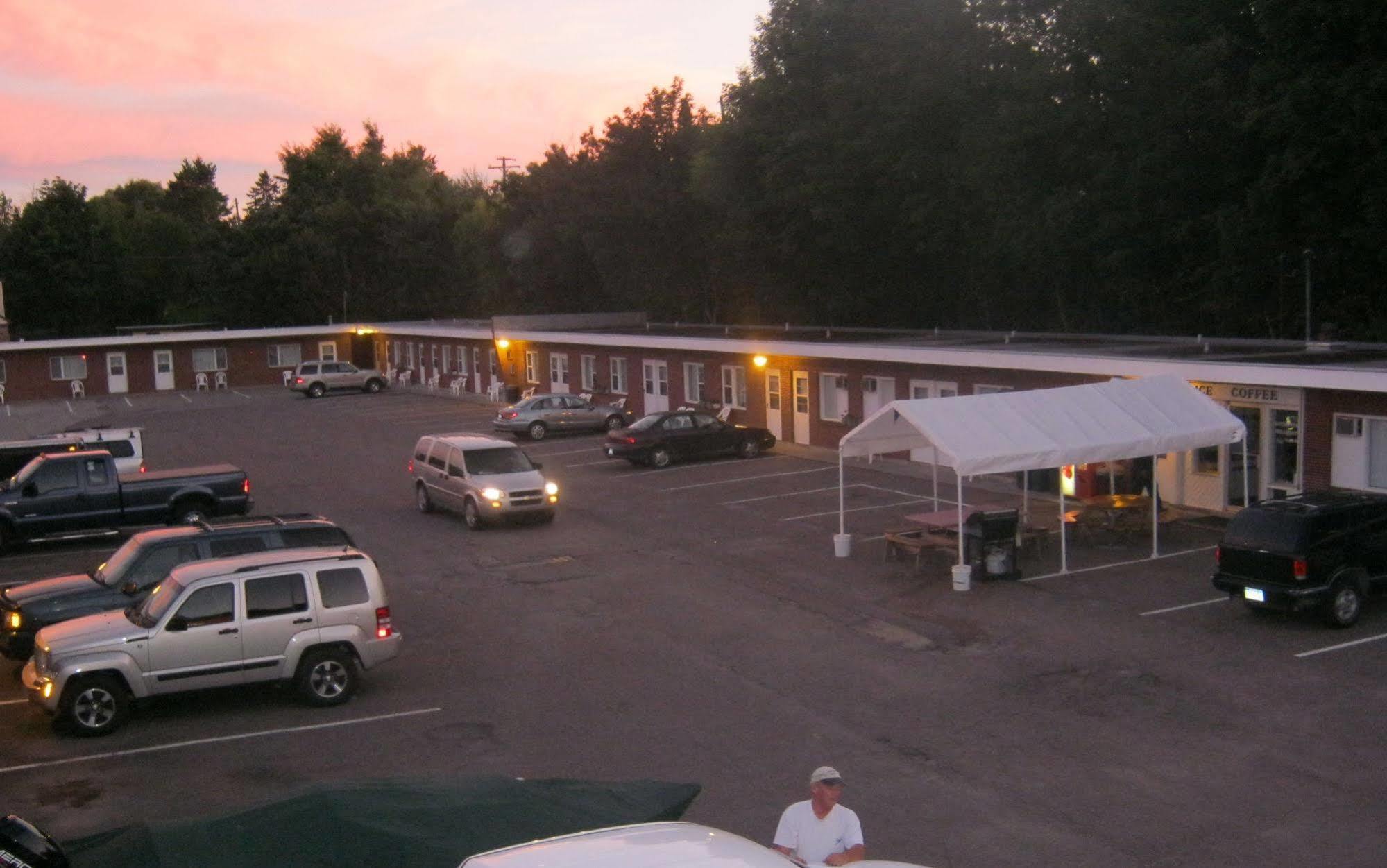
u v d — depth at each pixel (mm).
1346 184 28688
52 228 82562
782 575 19703
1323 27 28016
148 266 90688
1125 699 13266
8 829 5977
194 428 46688
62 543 24672
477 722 13227
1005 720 12758
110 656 13023
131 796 11328
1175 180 32969
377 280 85000
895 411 19203
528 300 73000
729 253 52062
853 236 42188
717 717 13125
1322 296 32469
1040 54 36719
